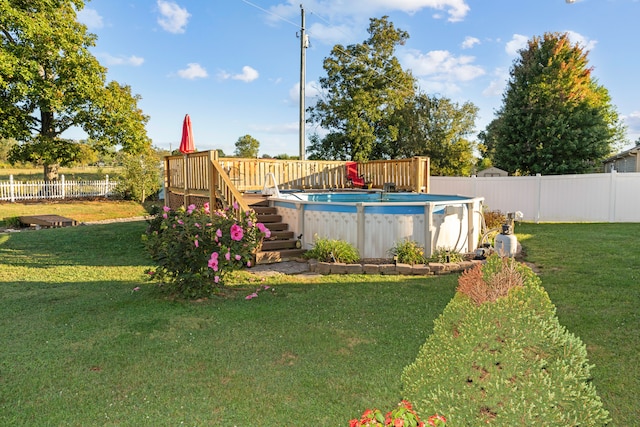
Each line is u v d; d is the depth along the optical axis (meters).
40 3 17.00
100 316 4.42
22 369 3.20
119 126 19.84
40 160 20.84
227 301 4.98
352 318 4.34
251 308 4.69
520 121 19.41
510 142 19.88
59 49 17.73
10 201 18.53
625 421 2.49
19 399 2.76
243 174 11.74
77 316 4.42
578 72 18.88
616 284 5.41
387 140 27.19
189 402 2.72
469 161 30.80
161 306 4.77
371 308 4.67
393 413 1.57
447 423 1.64
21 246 9.05
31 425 2.47
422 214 7.17
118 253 8.32
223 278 5.44
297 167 13.01
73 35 18.00
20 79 16.89
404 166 12.63
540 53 19.28
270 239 7.85
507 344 1.69
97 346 3.62
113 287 5.69
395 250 7.07
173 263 5.03
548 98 18.70
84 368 3.21
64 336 3.86
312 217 7.84
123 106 20.05
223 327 4.09
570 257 7.23
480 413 1.63
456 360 1.75
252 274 6.43
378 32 25.08
